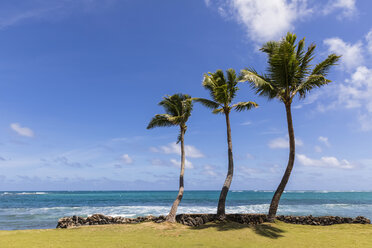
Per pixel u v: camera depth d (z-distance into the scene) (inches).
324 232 466.0
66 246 359.6
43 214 1109.7
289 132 547.8
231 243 378.6
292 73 538.0
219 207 564.4
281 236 427.5
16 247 350.0
